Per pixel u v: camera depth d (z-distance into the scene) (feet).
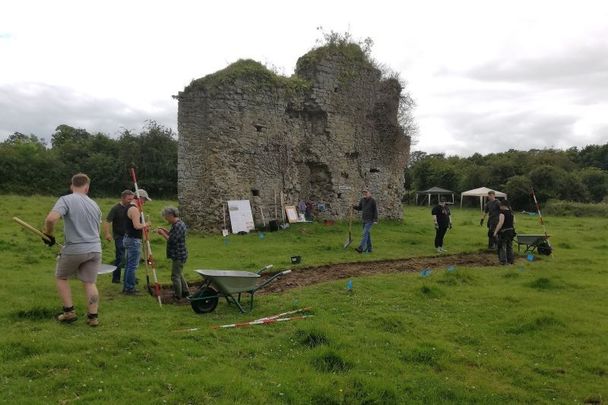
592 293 35.88
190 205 69.10
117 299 30.40
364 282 36.91
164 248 51.52
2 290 30.07
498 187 209.46
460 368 22.30
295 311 28.43
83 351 20.58
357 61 84.48
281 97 74.79
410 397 19.60
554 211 159.12
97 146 199.41
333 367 21.30
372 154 87.66
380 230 74.49
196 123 69.10
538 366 22.81
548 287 37.29
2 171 167.22
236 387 18.45
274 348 22.82
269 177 73.26
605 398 20.31
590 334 26.73
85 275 24.07
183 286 30.91
